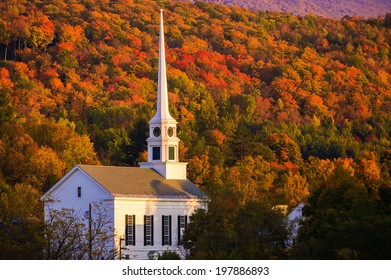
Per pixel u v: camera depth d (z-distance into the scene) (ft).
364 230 611.06
